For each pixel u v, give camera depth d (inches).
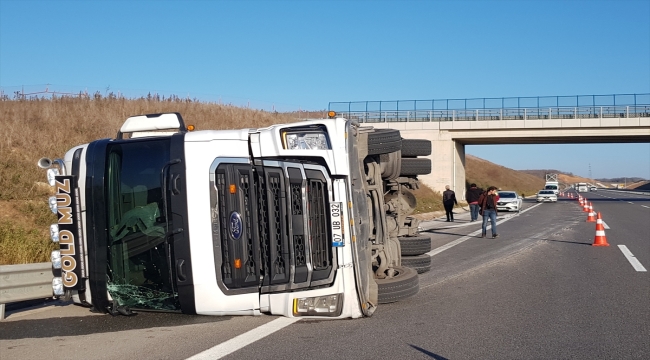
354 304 300.7
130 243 280.8
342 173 295.0
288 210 277.4
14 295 320.5
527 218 1277.1
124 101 1430.9
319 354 255.1
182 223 265.3
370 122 1937.7
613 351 264.1
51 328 305.3
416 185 437.1
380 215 366.9
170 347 266.5
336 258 295.3
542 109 1834.4
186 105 1637.6
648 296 394.0
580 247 687.7
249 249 273.4
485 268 523.8
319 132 294.2
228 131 277.4
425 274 489.4
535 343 276.1
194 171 267.0
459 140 1973.4
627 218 1235.2
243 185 273.3
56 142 882.1
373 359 249.1
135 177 281.4
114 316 313.9
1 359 252.1
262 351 259.1
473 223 1118.4
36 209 609.3
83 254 287.7
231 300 268.4
